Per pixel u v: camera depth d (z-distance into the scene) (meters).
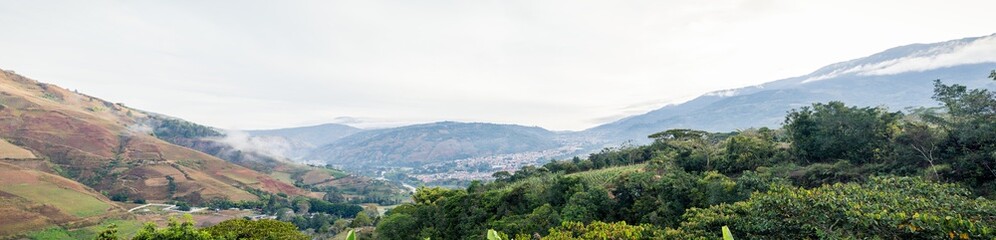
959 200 11.42
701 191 24.56
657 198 26.16
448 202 36.66
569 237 12.81
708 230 13.35
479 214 34.09
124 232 88.88
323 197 161.38
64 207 96.88
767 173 24.31
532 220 26.73
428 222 36.91
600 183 33.66
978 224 9.13
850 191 12.89
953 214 9.99
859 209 10.49
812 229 11.12
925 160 23.25
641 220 25.52
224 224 23.09
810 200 11.66
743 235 12.67
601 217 27.42
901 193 12.94
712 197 22.92
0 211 87.00
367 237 44.16
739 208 13.50
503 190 36.97
